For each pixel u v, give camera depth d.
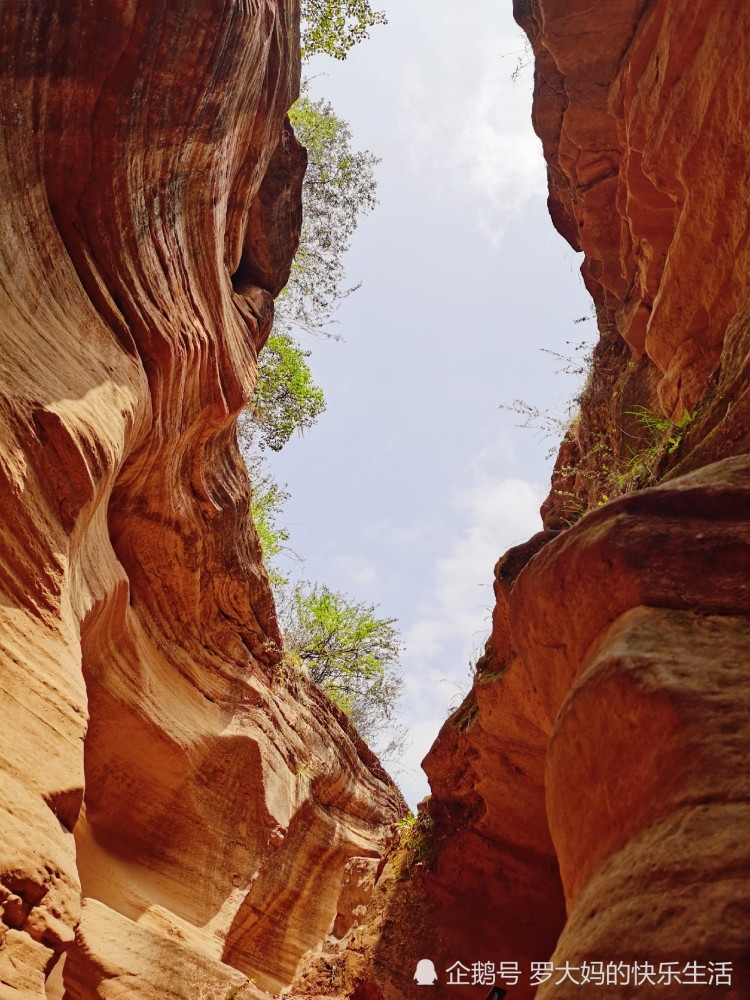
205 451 11.12
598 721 3.35
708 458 5.21
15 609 5.88
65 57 7.39
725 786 2.79
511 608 4.67
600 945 2.62
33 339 6.61
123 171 8.06
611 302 13.15
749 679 3.14
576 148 11.85
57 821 5.66
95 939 8.03
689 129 8.38
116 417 7.16
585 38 10.79
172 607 11.70
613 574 3.85
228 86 9.36
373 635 21.50
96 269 8.00
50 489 6.28
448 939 8.84
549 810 3.67
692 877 2.58
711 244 8.34
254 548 13.13
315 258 20.91
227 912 11.99
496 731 7.90
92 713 10.23
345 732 17.11
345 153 21.03
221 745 12.24
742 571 3.68
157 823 11.48
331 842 15.52
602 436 11.92
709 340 8.71
